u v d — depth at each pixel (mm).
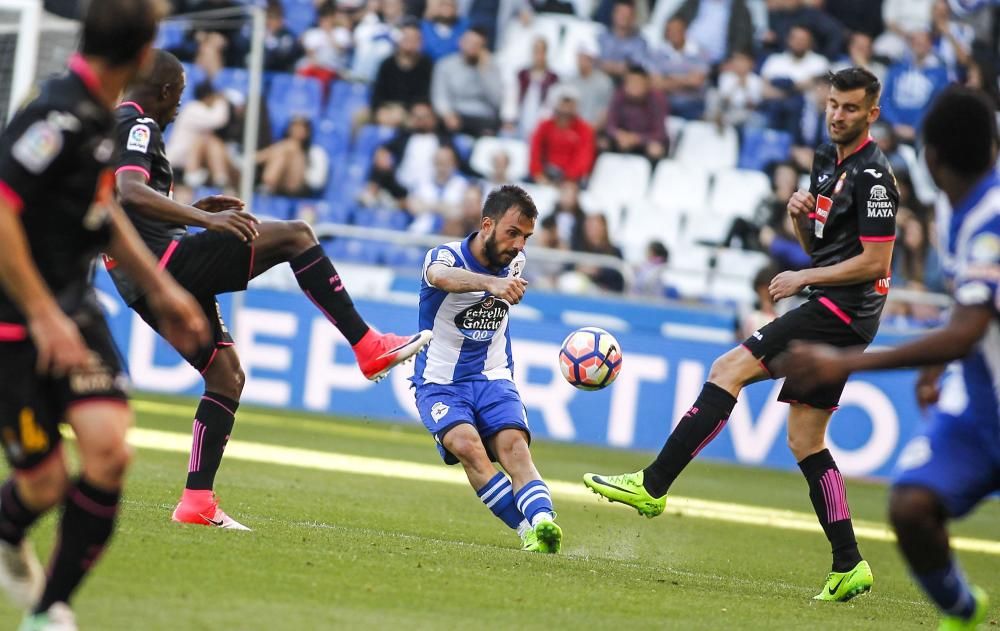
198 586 14656
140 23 12258
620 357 24000
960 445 14008
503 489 22328
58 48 52438
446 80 65312
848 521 20828
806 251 21969
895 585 24047
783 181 65000
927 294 56938
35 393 12273
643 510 21156
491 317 23297
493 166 64312
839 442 48531
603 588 18047
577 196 62594
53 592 12211
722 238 64938
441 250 23250
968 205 13820
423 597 15648
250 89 54531
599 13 67688
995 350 13727
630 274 58156
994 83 67750
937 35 67938
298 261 20250
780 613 17672
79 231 12430
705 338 50938
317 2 65688
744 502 38438
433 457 41469
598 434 49000
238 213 19453
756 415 49281
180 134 62188
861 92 20656
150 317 20766
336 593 15227
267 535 19531
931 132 13992
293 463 35344
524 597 16438
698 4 67812
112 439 12242
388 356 19922
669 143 66125
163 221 19344
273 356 50031
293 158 63312
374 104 64875
